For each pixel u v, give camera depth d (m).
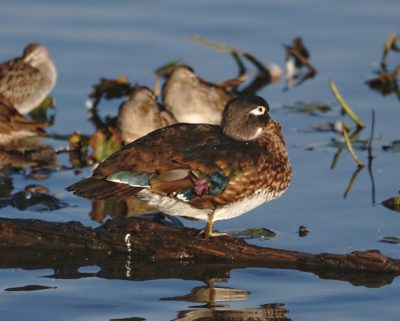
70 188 12.12
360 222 13.91
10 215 14.23
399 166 16.11
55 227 12.99
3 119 17.66
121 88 19.98
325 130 17.88
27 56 19.75
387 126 18.05
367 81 20.28
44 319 11.03
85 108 19.52
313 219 14.06
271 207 14.53
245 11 23.09
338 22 22.69
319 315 11.17
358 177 15.68
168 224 13.84
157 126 18.19
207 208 12.43
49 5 23.05
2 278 12.20
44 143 17.72
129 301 11.55
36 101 19.77
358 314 11.19
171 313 11.21
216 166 12.23
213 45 21.39
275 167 12.68
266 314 11.21
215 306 11.41
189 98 19.42
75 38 21.81
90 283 12.05
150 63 20.98
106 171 12.14
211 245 12.60
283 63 21.27
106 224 12.96
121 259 12.73
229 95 19.67
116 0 23.30
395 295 11.68
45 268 12.49
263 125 12.85
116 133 17.55
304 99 19.64
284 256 12.49
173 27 22.41
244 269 12.43
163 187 12.05
